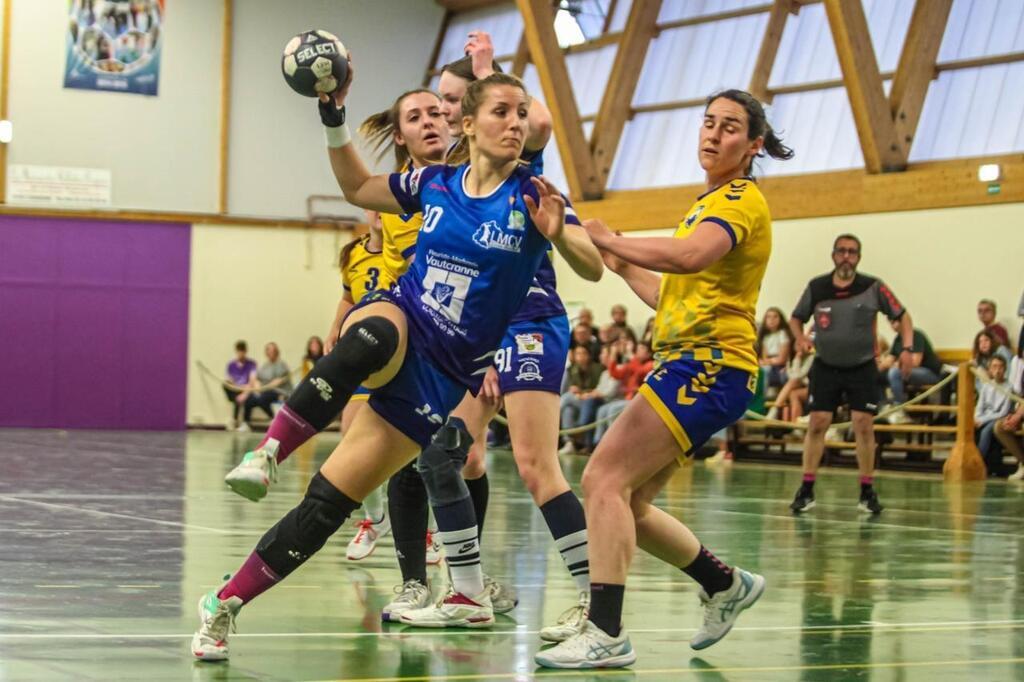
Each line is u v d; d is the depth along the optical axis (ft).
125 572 18.01
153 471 40.88
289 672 11.87
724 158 14.08
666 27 74.33
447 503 15.05
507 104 12.69
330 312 86.84
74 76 81.61
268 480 11.92
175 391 84.02
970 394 49.26
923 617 16.39
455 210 12.82
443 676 11.98
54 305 82.07
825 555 23.38
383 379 12.52
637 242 13.03
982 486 44.65
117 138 82.58
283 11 85.46
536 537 24.45
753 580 13.88
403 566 15.81
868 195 59.41
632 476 13.34
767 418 57.16
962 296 55.72
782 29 68.13
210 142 84.17
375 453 12.55
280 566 12.37
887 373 53.62
